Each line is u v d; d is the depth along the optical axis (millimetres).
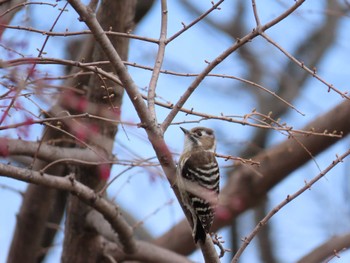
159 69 9672
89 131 10812
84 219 13883
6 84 8938
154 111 9391
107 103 12547
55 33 9258
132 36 9680
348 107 15211
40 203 15188
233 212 16516
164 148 9367
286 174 16250
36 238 15453
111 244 14234
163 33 9883
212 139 12180
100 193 11977
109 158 12641
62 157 12344
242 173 16375
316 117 15633
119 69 9148
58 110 10297
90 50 13250
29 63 9008
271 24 9266
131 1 12992
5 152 10109
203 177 11492
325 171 9500
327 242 16438
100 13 12898
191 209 10648
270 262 20438
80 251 14102
